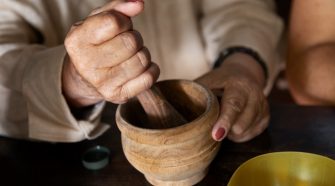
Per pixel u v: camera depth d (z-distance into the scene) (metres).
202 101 0.51
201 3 0.87
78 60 0.46
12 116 0.60
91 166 0.55
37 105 0.57
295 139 0.57
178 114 0.50
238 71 0.62
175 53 0.84
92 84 0.47
